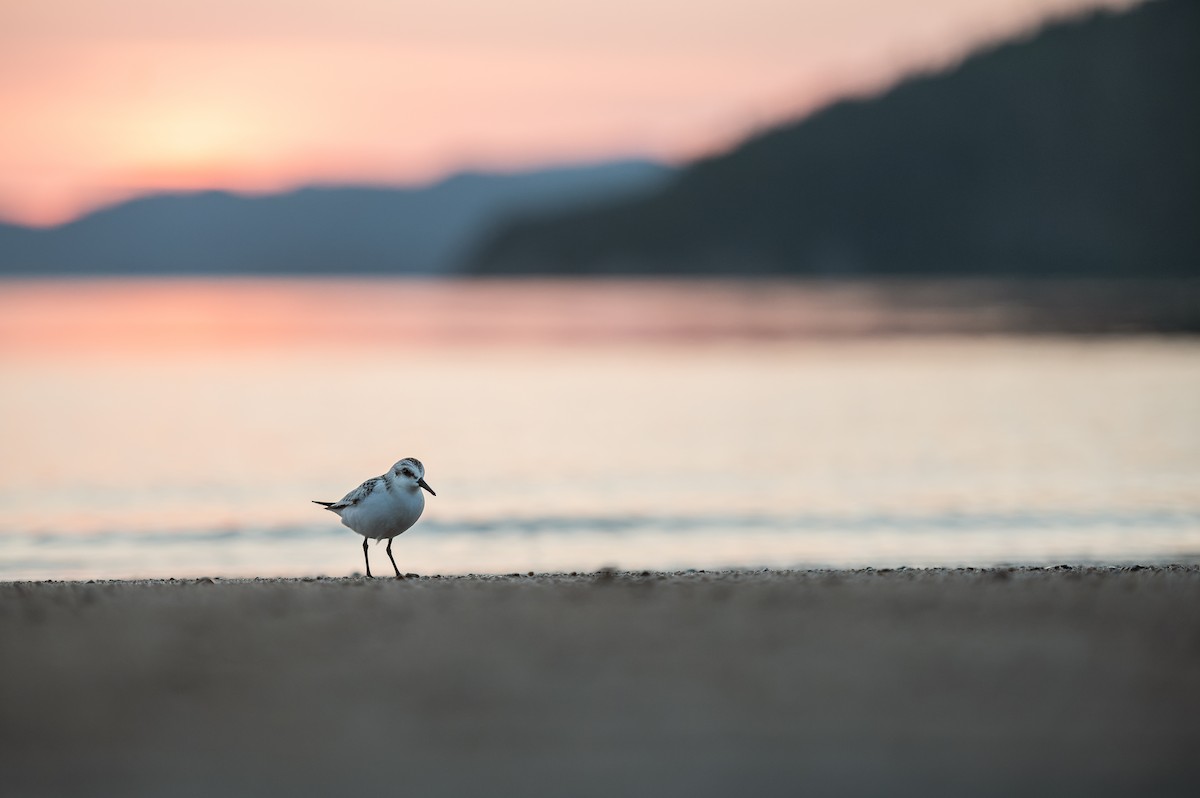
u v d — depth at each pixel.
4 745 7.64
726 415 45.38
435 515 26.28
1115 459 33.47
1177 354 66.69
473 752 7.52
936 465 33.16
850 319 105.56
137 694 8.65
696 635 10.23
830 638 10.07
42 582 14.81
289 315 130.75
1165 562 19.52
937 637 10.04
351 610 11.47
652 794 6.90
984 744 7.59
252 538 23.44
